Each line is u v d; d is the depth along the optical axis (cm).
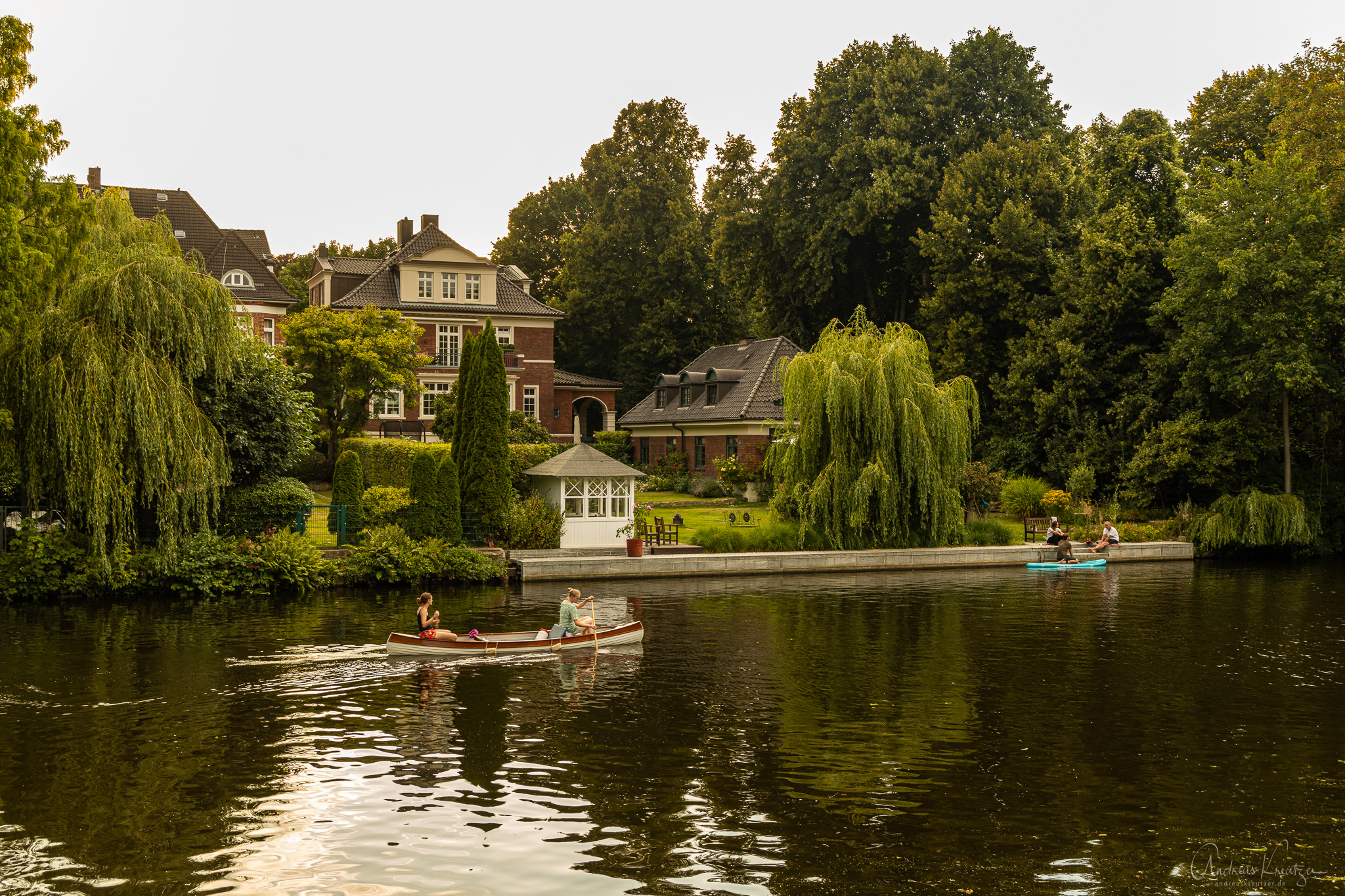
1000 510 4728
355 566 2811
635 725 1409
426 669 1764
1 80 2350
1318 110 4178
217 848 962
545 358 6519
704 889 877
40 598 2458
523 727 1391
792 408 3559
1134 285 4631
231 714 1449
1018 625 2314
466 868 920
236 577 2641
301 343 4697
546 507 3525
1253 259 3916
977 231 5306
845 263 6300
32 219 2461
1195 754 1296
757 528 3588
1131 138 5131
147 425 2359
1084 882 902
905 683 1689
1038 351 4875
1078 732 1396
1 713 1447
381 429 5778
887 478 3419
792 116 6316
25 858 934
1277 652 2000
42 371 2297
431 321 6256
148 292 2406
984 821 1048
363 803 1086
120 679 1653
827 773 1198
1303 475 4344
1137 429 4475
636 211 7569
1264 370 3916
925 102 5678
